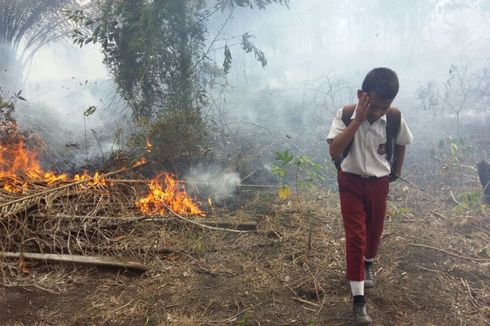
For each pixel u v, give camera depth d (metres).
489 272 3.38
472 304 3.03
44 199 4.18
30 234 3.87
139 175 5.01
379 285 3.23
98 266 3.51
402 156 3.04
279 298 3.11
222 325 2.85
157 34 5.42
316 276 3.33
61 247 3.70
